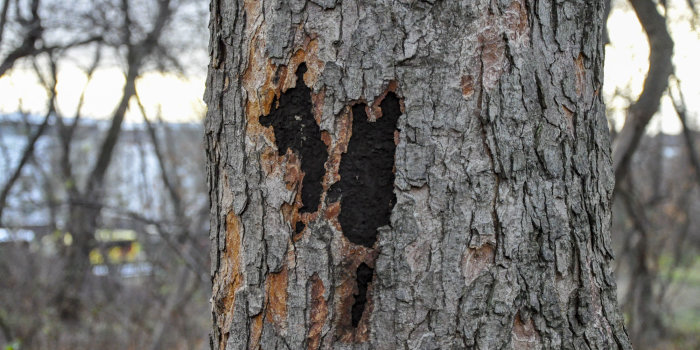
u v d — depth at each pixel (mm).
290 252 2102
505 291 2080
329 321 2086
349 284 2084
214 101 2172
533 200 2096
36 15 6371
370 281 2082
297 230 2102
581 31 2143
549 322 2100
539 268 2098
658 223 7984
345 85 2076
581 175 2137
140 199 7863
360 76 2072
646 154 7992
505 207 2080
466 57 2070
